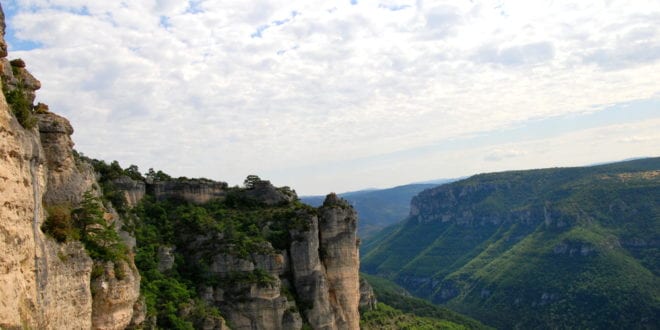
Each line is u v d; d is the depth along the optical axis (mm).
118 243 63781
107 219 68312
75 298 51844
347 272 107688
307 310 96000
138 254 84562
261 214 106250
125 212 90188
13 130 43219
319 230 106438
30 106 57125
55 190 58031
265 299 88625
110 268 59562
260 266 92750
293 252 98312
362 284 178875
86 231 59562
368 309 177500
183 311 79312
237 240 94562
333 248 106312
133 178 103375
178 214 100938
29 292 43406
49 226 51469
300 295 97312
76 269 52406
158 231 95000
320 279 98562
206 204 110875
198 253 92938
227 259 90812
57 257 49562
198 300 84625
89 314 53938
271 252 94500
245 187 118938
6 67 49906
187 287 86312
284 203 114875
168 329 74938
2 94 43031
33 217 45719
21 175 43844
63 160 59719
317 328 96000
